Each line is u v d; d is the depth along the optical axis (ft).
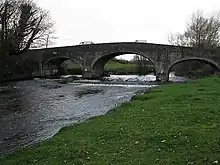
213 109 62.39
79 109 85.61
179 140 40.93
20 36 201.77
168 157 34.96
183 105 69.00
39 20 216.33
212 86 115.34
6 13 186.09
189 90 102.01
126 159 34.78
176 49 194.90
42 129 61.36
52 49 229.45
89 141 43.04
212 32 260.21
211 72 233.96
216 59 188.34
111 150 38.40
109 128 49.88
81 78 220.43
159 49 198.80
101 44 213.05
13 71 204.33
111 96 117.39
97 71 232.12
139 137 43.29
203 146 38.32
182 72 274.98
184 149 37.52
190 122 51.72
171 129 46.75
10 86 158.20
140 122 53.36
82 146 40.37
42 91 135.85
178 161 33.58
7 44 187.32
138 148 38.65
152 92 102.78
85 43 229.25
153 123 51.75
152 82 188.34
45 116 75.41
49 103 98.02
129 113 63.52
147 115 59.47
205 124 50.26
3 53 184.85
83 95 121.39
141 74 302.66
